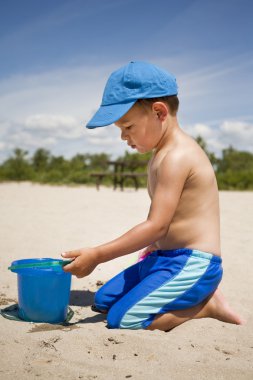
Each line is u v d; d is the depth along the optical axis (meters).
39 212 6.48
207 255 2.18
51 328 2.03
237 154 24.88
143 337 1.94
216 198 2.27
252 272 3.19
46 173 18.44
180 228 2.20
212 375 1.59
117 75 2.21
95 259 2.12
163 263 2.19
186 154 2.16
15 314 2.22
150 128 2.19
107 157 23.31
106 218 5.93
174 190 2.12
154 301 2.09
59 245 4.01
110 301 2.33
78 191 11.99
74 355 1.72
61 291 2.15
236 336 2.01
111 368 1.62
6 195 9.80
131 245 2.12
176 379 1.56
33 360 1.66
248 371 1.63
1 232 4.61
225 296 2.64
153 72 2.17
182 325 2.14
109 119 2.11
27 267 2.18
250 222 5.74
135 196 10.15
